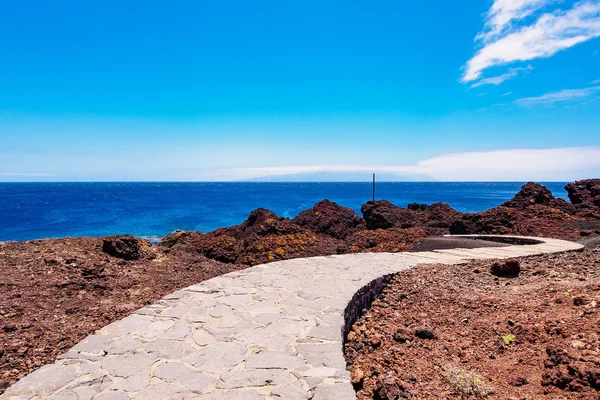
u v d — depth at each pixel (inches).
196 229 1525.6
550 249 512.7
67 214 2043.6
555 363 182.7
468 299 318.7
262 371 174.1
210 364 180.9
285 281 340.5
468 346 229.9
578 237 636.1
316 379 167.2
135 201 3198.8
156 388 159.6
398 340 241.8
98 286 370.0
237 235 756.0
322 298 285.6
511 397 165.8
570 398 155.4
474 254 500.1
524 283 354.9
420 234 714.2
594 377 157.6
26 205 2687.0
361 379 178.9
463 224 794.8
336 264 426.9
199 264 527.2
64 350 229.5
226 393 155.8
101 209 2380.7
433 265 430.9
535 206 836.6
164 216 1979.6
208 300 281.6
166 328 225.6
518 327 241.0
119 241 496.1
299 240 693.9
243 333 218.4
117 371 173.9
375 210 956.0
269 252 642.2
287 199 3464.6
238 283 333.1
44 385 161.3
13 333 251.4
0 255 415.8
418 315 294.7
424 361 211.3
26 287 341.4
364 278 352.2
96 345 201.6
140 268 461.1
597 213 799.1
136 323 233.6
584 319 224.5
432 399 168.9
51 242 498.3
